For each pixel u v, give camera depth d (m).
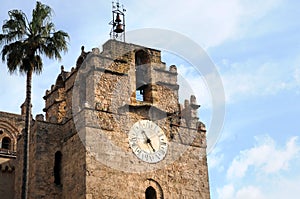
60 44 42.75
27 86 41.06
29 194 47.12
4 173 57.09
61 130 48.88
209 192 48.16
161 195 45.72
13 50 41.75
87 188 42.44
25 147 38.72
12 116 70.44
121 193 43.66
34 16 43.16
